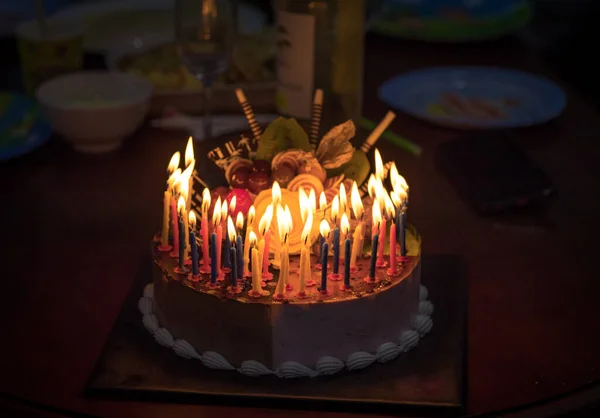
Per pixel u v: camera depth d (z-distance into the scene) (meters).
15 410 0.78
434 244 1.06
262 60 1.39
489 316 0.92
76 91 1.30
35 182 1.20
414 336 0.84
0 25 1.72
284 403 0.78
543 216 1.13
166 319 0.85
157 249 0.86
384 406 0.77
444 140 1.34
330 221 0.84
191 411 0.78
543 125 1.39
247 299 0.78
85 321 0.91
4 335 0.89
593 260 1.04
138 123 1.27
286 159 0.88
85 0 2.05
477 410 0.78
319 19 1.15
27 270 1.00
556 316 0.93
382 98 1.43
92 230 1.09
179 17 1.18
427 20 1.72
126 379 0.80
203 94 1.23
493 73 1.52
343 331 0.80
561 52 2.41
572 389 0.81
